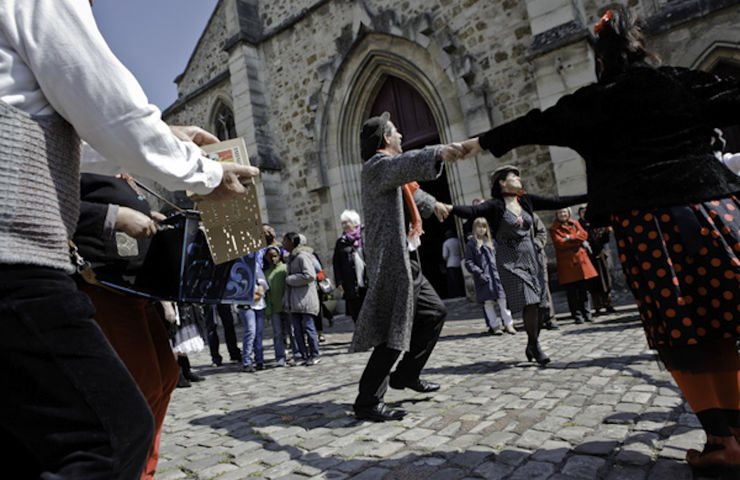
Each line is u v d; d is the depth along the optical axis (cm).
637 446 211
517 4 931
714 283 160
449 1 1012
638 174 168
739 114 159
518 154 929
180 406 432
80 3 100
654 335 172
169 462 266
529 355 414
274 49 1311
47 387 83
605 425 242
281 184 1296
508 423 263
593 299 704
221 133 1508
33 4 95
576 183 829
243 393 460
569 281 630
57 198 96
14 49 94
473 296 975
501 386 349
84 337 89
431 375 417
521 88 927
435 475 206
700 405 171
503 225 409
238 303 195
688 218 162
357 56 1147
